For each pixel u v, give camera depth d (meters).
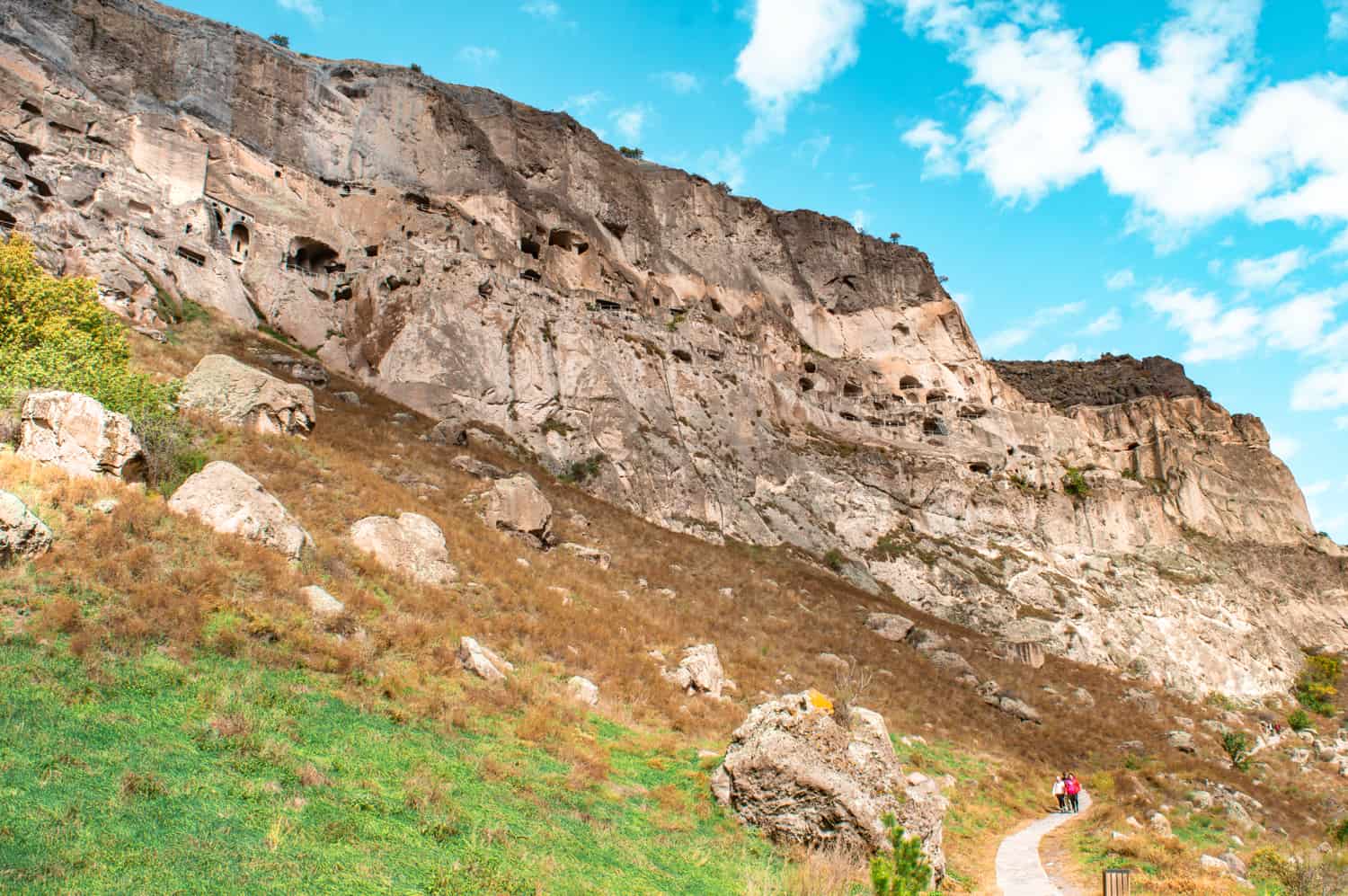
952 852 17.42
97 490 16.47
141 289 41.16
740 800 13.89
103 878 7.13
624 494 46.41
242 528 17.25
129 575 14.15
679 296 68.25
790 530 52.78
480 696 15.50
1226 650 62.56
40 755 8.85
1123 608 60.41
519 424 47.16
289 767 10.22
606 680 20.11
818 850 13.10
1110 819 22.06
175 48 54.28
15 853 7.12
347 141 59.28
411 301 49.03
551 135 67.62
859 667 33.66
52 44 49.19
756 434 57.12
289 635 14.52
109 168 46.53
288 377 41.47
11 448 17.58
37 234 39.38
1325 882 17.73
